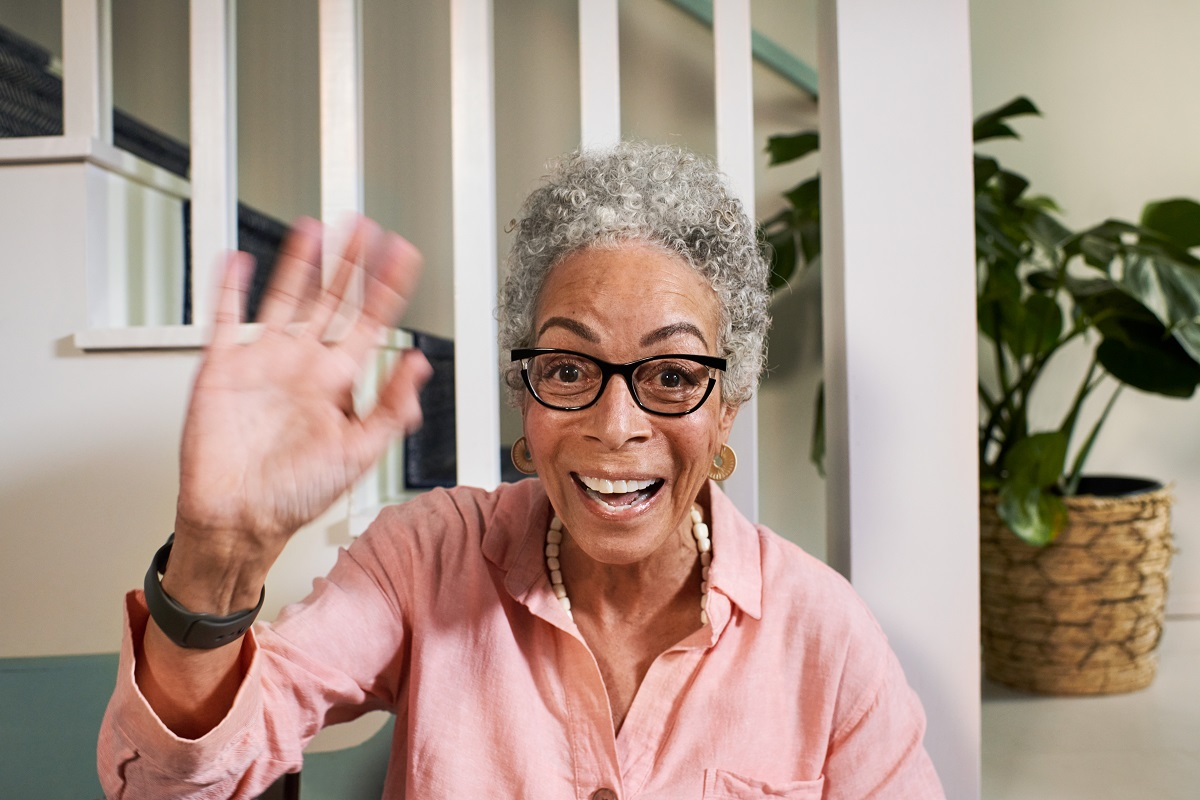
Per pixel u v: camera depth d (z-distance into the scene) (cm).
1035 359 201
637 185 75
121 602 120
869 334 117
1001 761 162
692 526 86
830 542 132
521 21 210
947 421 117
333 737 121
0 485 120
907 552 117
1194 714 184
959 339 116
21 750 103
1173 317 169
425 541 89
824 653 82
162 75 209
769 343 217
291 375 62
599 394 71
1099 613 189
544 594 82
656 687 79
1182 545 239
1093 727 178
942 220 116
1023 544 191
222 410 58
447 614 84
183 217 153
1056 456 179
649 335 71
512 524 87
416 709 80
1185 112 232
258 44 209
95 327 121
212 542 57
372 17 209
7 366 121
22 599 121
